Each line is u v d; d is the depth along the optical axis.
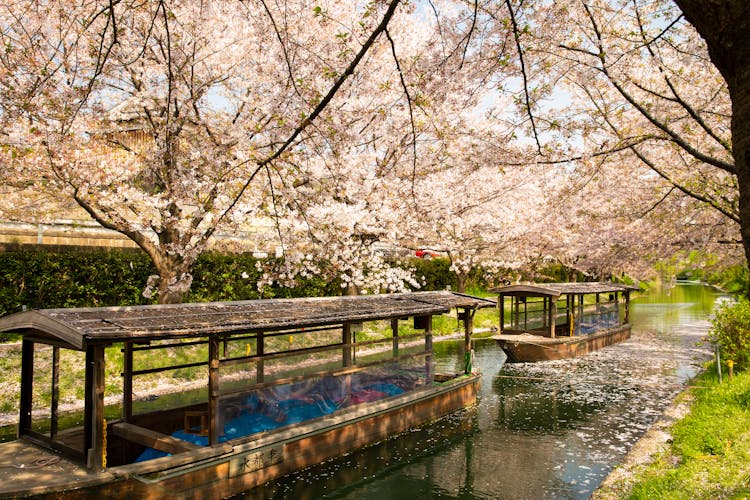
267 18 10.82
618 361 17.44
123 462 7.18
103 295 15.10
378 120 13.39
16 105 9.60
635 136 9.00
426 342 10.81
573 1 8.68
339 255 14.31
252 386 7.33
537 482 7.69
